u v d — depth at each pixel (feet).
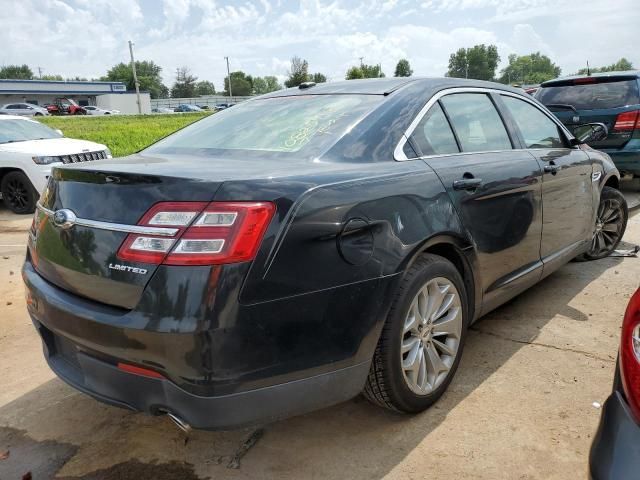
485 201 9.52
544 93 25.17
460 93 10.61
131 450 8.20
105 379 7.04
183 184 6.47
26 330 12.60
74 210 7.19
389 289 7.52
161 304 6.24
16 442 8.48
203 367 6.19
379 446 8.03
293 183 6.85
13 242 21.75
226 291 6.15
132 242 6.48
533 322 12.01
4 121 30.94
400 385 8.06
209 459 7.93
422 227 8.05
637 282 14.32
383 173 7.99
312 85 11.09
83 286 7.03
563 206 12.34
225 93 393.70
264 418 6.68
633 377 4.99
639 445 4.75
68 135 71.00
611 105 22.56
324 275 6.83
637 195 24.91
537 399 9.04
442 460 7.67
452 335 9.09
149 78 420.36
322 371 6.98
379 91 9.71
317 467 7.66
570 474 7.32
